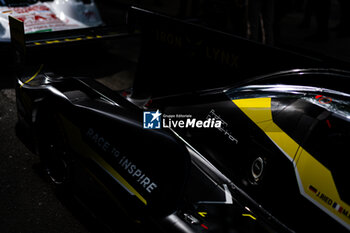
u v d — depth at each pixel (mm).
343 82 2254
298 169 1793
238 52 2586
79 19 5508
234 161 2129
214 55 2754
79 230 2375
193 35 2879
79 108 2152
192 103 2570
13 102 4129
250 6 4980
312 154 1768
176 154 1779
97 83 2664
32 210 2529
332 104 1936
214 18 4113
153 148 1827
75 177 2246
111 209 1990
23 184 2779
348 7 7324
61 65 5359
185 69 3018
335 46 6926
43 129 2523
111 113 2047
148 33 3305
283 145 1891
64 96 2285
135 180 1832
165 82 3219
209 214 1862
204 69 2861
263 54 2461
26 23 4988
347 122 1776
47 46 4254
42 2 5496
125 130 1939
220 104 2383
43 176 2891
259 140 2020
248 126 2123
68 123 2188
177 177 1751
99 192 2049
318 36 7199
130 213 1853
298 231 1742
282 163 1862
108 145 1965
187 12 8461
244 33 5406
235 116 2232
